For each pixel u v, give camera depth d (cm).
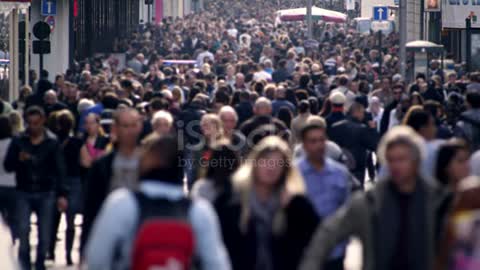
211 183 1803
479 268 1388
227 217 1781
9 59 6000
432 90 5200
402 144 1588
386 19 8394
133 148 2208
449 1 8262
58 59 8262
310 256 1591
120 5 12650
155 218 1460
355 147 3172
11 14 5981
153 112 3684
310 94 5169
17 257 2766
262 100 3197
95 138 2930
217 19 18325
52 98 3931
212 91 6059
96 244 1460
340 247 2078
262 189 1794
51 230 2917
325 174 2138
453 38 9762
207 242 1473
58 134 3047
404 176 1584
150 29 13175
